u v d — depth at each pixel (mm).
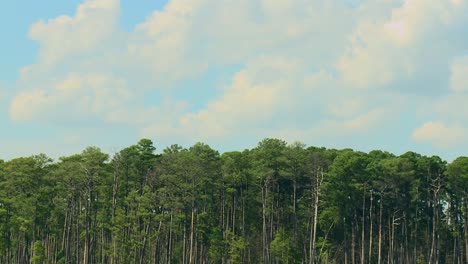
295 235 98500
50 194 96312
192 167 89688
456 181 99812
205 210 103500
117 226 87688
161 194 89312
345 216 104000
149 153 99312
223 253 95750
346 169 97875
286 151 99625
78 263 93688
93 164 89688
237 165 101438
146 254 104312
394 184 100438
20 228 88312
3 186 95062
